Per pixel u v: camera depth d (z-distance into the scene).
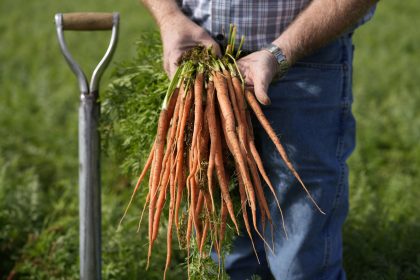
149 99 1.59
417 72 3.93
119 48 4.52
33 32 5.12
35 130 2.97
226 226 1.52
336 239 1.62
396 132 2.99
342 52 1.58
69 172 2.60
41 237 2.06
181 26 1.53
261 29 1.52
